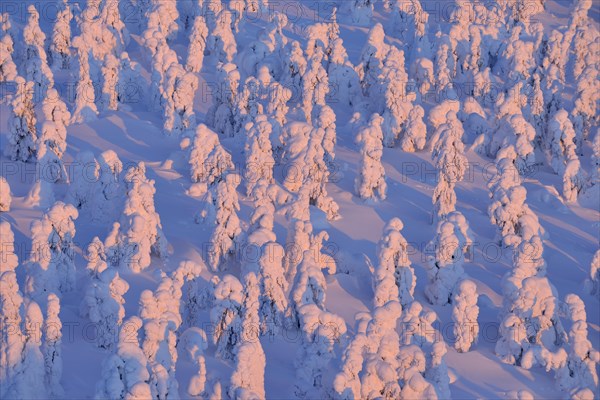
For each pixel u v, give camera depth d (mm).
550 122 59156
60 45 72312
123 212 42125
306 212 46969
